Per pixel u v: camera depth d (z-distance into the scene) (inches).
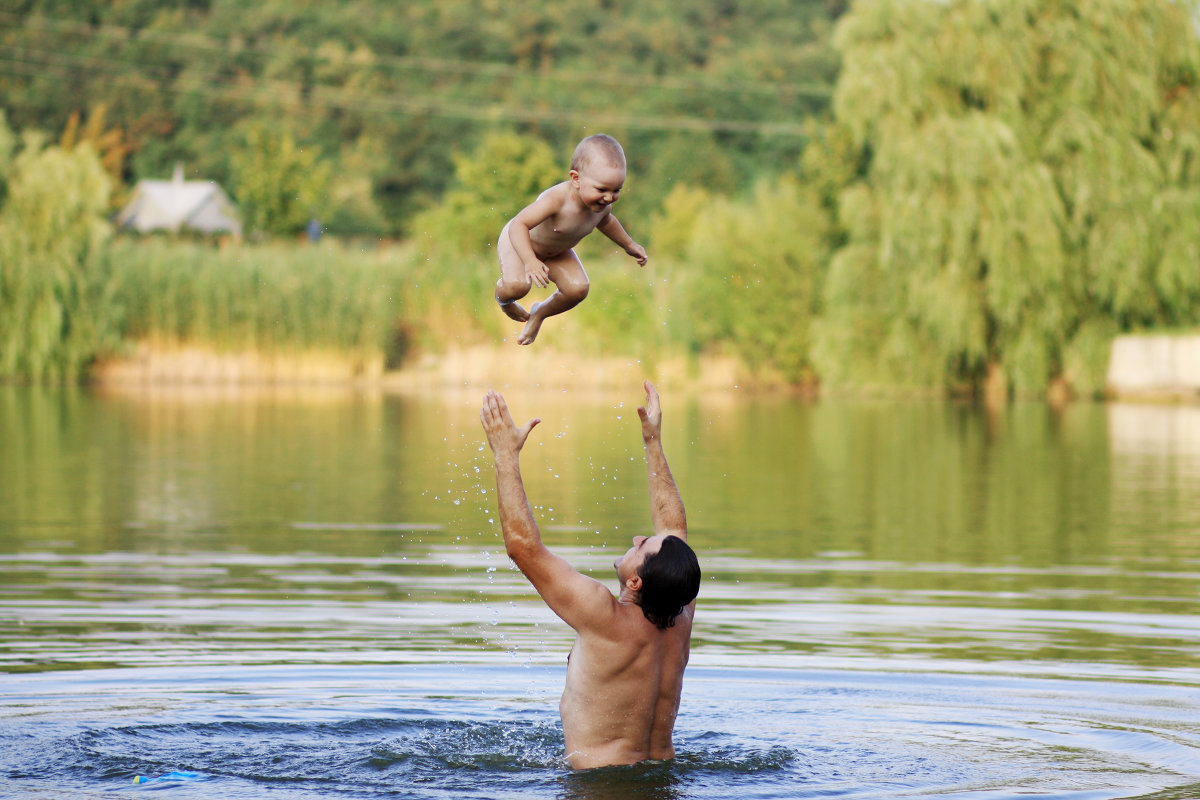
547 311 268.2
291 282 1742.1
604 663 253.1
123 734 273.7
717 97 3166.8
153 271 1721.2
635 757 255.3
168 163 3408.0
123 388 1605.6
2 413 1237.7
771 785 241.6
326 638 368.8
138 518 617.3
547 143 3065.9
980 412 1387.8
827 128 2085.4
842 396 1665.8
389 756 261.7
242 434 1058.7
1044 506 685.9
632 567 256.2
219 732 276.7
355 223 2812.5
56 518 614.9
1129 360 1513.3
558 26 3789.4
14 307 1636.3
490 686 318.7
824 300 1685.5
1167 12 1502.2
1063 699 304.2
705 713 293.1
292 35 3809.1
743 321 1760.6
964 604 421.4
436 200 3046.3
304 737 274.7
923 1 1529.3
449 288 1753.2
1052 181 1477.6
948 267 1488.7
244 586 447.8
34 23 3572.8
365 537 565.0
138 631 374.3
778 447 1020.5
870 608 413.7
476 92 3467.0
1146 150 1520.7
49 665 332.5
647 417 280.4
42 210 1654.8
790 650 353.4
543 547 253.3
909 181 1494.8
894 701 303.0
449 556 517.3
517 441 252.4
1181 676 325.1
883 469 872.9
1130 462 912.9
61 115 3499.0
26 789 238.5
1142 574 479.2
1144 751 263.9
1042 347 1502.2
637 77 3447.3
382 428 1118.4
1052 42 1505.9
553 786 243.0
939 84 1523.1
